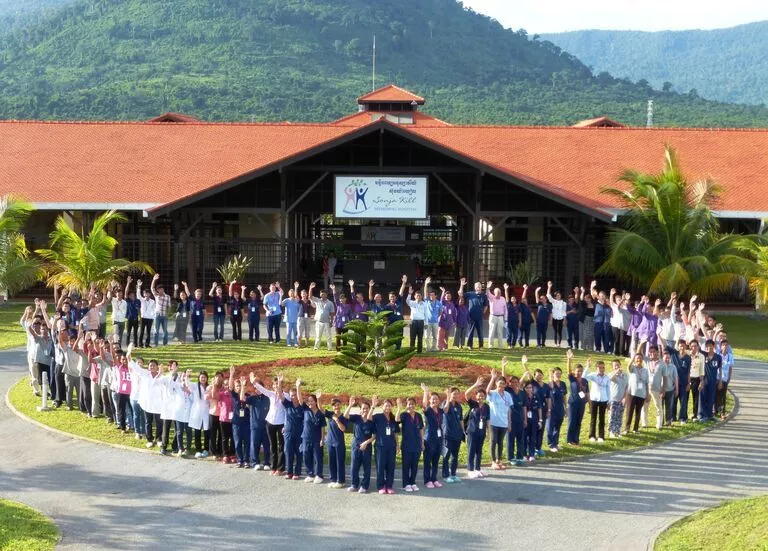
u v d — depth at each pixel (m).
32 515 15.70
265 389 18.58
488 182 38.44
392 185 37.28
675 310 27.86
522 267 40.00
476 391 19.22
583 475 18.38
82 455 19.42
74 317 28.33
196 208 38.03
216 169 43.16
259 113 161.12
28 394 24.16
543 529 15.34
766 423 22.39
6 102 165.88
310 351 29.34
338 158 37.97
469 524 15.55
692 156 44.78
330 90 194.50
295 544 14.54
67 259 35.72
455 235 46.47
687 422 22.34
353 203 37.41
